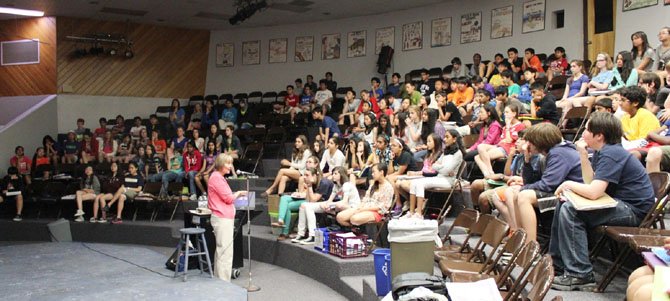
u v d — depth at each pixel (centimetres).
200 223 697
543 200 405
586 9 1038
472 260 452
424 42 1327
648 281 277
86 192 1034
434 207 665
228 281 637
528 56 1026
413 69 1345
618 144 370
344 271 602
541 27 1128
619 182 367
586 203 352
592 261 394
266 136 1190
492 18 1212
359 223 628
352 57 1438
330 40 1470
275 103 1379
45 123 1361
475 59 1112
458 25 1272
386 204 653
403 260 451
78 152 1260
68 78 1405
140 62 1498
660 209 364
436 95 870
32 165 1213
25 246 876
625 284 364
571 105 748
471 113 883
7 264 725
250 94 1466
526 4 1155
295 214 757
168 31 1537
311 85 1355
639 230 342
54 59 1392
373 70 1406
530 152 459
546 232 452
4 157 1261
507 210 469
